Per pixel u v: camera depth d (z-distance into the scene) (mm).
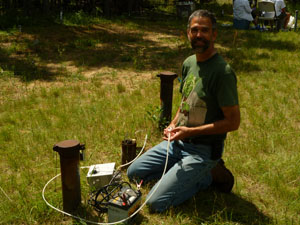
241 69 8555
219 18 18891
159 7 22125
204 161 3197
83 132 4949
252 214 3266
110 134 4914
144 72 8477
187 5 18250
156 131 5000
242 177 3902
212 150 3229
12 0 17547
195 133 3086
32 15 15180
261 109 5984
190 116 3197
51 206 3131
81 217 3156
